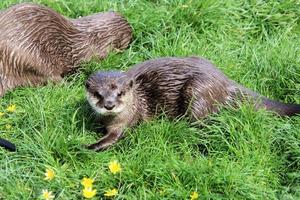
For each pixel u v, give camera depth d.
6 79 9.62
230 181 7.83
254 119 8.69
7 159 8.28
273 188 8.09
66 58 10.16
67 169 8.17
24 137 8.58
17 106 9.38
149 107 9.02
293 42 10.77
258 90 9.87
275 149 8.58
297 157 8.31
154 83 9.04
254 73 10.10
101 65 10.21
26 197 7.73
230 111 8.84
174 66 9.07
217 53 10.52
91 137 8.85
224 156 8.29
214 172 7.91
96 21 10.51
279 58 10.16
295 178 8.14
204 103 8.79
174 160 8.08
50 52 9.95
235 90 8.98
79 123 8.96
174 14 11.08
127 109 8.70
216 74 8.95
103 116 8.78
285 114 8.91
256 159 8.32
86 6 11.41
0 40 9.56
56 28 10.03
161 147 8.42
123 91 8.60
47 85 9.90
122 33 10.68
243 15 11.45
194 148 8.66
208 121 8.80
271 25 11.35
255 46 10.77
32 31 9.77
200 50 10.46
